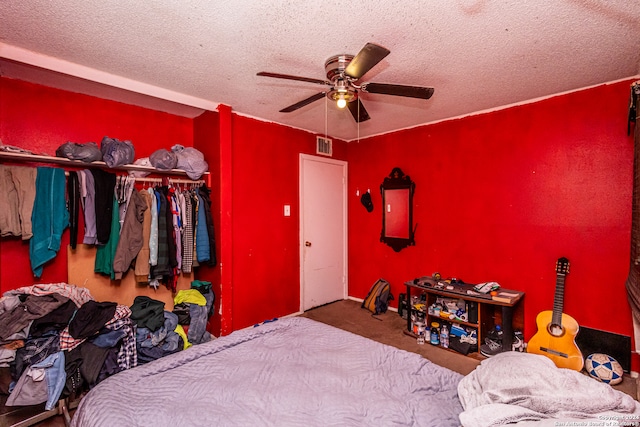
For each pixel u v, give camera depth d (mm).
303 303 3947
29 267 2361
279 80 2484
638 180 1985
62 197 2338
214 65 2223
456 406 1300
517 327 2949
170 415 1224
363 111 2367
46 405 1838
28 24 1717
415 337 3178
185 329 2758
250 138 3377
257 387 1410
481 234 3217
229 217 3094
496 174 3104
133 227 2574
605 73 2334
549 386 1136
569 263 2670
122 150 2521
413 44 1922
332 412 1238
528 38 1851
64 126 2529
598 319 2551
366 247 4316
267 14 1625
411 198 3779
